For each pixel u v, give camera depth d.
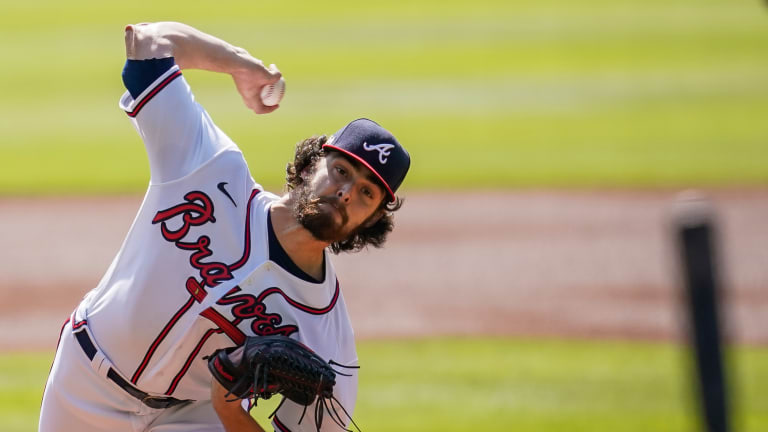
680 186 43.91
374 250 36.91
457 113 56.75
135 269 10.91
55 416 11.84
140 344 10.92
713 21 81.12
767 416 20.97
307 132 52.47
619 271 33.78
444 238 38.16
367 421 20.64
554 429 20.17
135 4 90.94
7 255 36.00
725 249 35.88
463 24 81.69
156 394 11.35
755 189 43.00
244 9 88.50
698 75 64.62
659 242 36.91
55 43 75.81
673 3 89.00
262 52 72.25
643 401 21.89
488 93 61.34
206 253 10.65
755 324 28.89
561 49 72.81
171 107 10.78
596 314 29.56
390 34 78.25
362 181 10.49
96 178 45.59
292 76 65.75
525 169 46.88
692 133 52.12
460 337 27.44
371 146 10.47
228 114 56.56
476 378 23.61
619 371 24.19
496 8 87.88
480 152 49.59
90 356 11.26
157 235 10.77
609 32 77.88
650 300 30.84
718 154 48.34
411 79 64.75
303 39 76.69
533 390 22.72
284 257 10.62
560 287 32.44
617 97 59.88
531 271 34.12
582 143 50.94
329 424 11.27
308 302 10.79
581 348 26.31
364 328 28.58
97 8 89.31
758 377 23.89
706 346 8.40
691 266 8.41
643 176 45.44
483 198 43.19
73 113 57.38
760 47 71.81
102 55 71.38
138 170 46.91
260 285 10.59
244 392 10.08
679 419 20.62
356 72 66.69
